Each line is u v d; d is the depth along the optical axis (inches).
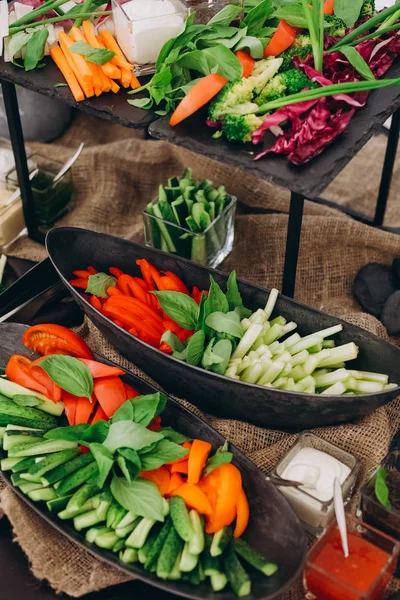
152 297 55.2
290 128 51.5
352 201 73.9
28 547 44.7
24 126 76.4
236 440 50.3
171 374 50.1
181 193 62.9
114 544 42.2
